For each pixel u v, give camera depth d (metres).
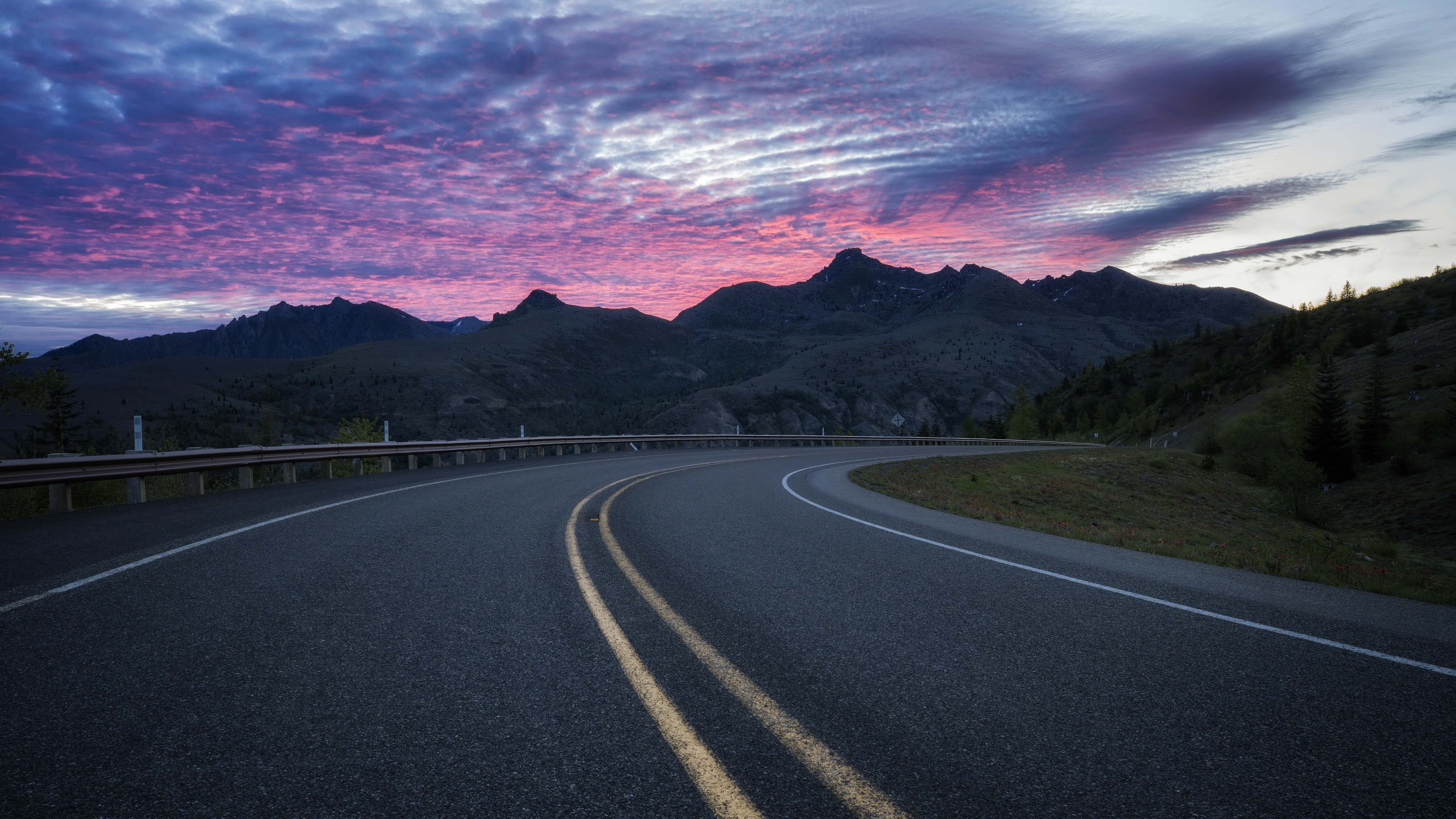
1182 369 160.75
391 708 2.89
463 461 22.25
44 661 3.43
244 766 2.37
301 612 4.42
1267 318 168.25
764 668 3.45
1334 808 2.19
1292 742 2.69
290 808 2.11
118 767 2.35
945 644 3.95
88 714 2.79
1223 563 7.95
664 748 2.54
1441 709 3.07
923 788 2.27
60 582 5.20
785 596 5.09
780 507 11.50
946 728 2.77
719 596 5.04
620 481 15.52
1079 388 184.88
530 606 4.62
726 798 2.19
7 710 2.82
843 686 3.23
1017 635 4.17
